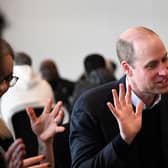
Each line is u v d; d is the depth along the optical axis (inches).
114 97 111.7
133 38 116.7
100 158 112.7
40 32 518.9
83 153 119.1
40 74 348.8
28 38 518.9
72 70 520.4
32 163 102.9
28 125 187.2
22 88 250.5
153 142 123.0
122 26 505.4
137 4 498.9
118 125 122.0
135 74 116.9
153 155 123.0
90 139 121.3
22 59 266.5
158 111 123.7
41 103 252.2
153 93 116.9
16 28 515.8
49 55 521.7
